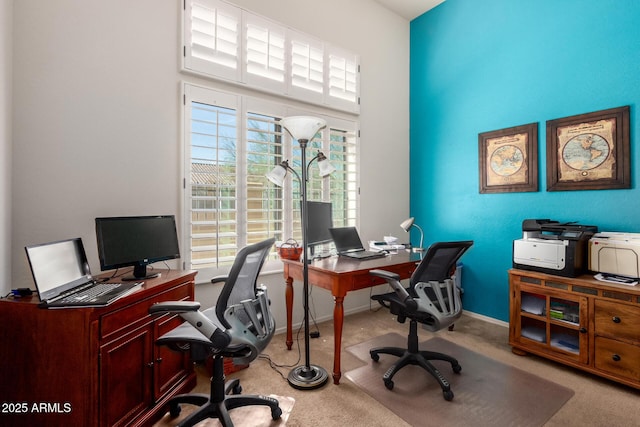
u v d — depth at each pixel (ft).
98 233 5.17
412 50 12.27
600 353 6.18
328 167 6.81
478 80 10.10
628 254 6.27
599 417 5.14
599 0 7.52
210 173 7.47
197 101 7.30
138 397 4.81
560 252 6.81
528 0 8.84
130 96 6.48
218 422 5.11
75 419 4.03
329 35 9.86
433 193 11.55
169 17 7.00
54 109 5.66
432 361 7.15
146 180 6.70
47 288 4.27
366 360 7.17
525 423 5.00
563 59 8.15
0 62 4.84
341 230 8.46
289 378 6.22
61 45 5.72
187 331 4.72
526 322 7.57
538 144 8.64
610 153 7.35
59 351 4.05
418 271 5.84
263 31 8.30
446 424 4.99
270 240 5.14
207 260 7.38
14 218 5.32
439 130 11.32
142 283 5.14
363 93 10.87
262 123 8.38
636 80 7.00
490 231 9.80
